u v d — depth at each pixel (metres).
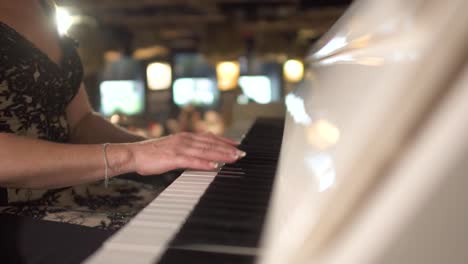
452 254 0.38
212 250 0.58
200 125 9.85
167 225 0.66
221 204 0.72
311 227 0.46
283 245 0.49
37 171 0.93
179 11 9.01
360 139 0.47
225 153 0.97
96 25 8.65
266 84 11.92
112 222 0.95
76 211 1.01
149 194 1.20
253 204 0.72
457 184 0.37
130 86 12.27
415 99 0.41
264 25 9.88
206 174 0.93
